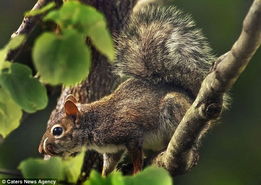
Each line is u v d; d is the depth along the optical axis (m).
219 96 8.34
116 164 11.37
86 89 11.16
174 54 11.65
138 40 11.64
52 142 11.65
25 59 7.82
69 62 5.73
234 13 20.73
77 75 5.78
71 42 5.70
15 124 6.85
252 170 20.75
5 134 6.87
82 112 11.47
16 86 6.07
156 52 11.66
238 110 21.42
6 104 6.71
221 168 20.61
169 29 11.73
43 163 6.25
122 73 11.40
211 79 8.23
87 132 11.52
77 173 6.89
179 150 9.30
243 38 7.39
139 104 11.49
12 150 18.55
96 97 11.21
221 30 20.61
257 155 20.91
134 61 11.66
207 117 8.62
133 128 11.41
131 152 11.39
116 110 11.48
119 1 10.80
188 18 11.77
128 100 11.55
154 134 11.46
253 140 21.06
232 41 20.62
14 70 6.08
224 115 21.20
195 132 8.98
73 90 11.36
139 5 11.79
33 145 18.64
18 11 20.02
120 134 11.39
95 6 10.61
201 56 11.68
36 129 18.66
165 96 11.49
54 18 5.74
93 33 5.74
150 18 11.78
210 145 20.84
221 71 8.02
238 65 7.80
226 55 7.99
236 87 21.58
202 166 20.62
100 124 11.46
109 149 11.40
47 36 5.70
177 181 20.36
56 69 5.73
